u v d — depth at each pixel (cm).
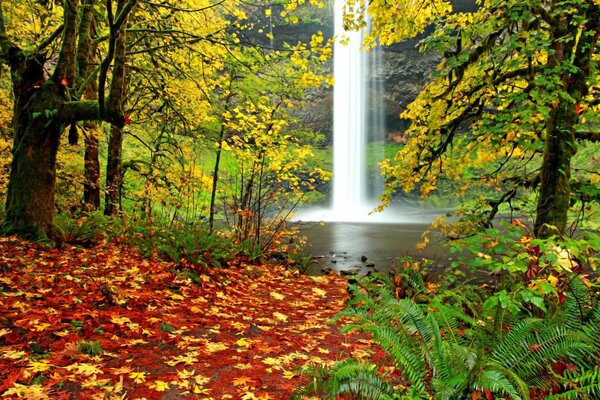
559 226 547
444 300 449
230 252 847
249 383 304
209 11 1000
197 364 330
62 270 510
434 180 730
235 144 976
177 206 1002
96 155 1031
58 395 255
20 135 633
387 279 632
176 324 413
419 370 244
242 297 606
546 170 574
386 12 681
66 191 1096
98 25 944
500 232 386
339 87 4078
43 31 938
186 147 1127
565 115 561
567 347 230
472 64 580
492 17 487
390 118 4144
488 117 555
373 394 235
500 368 216
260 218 1046
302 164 1046
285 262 1063
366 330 270
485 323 301
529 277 318
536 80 469
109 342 342
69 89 661
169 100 1007
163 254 698
